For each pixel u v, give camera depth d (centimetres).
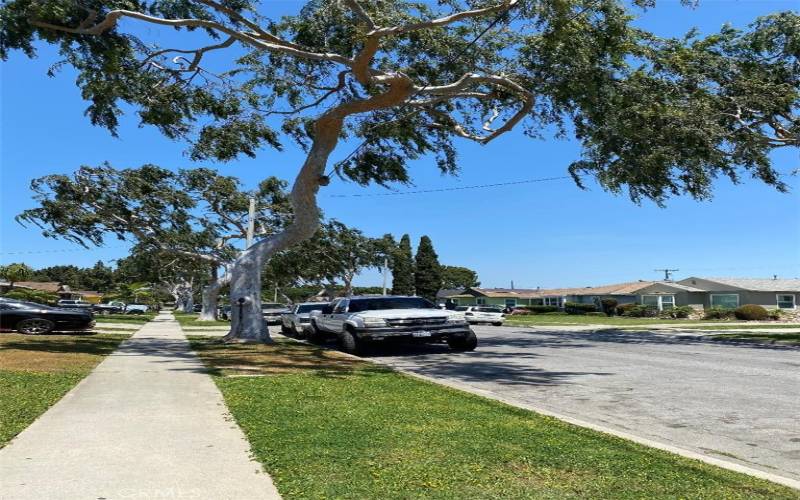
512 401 909
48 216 3039
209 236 3681
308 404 793
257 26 1478
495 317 4091
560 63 1503
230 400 816
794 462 590
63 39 1295
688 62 1906
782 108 2047
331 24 1551
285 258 4362
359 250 5034
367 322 1587
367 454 548
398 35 1589
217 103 1723
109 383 958
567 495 447
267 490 453
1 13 1193
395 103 1580
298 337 2308
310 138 1966
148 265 4094
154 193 3259
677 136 1902
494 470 506
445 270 11331
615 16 1391
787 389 1039
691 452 595
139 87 1590
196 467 508
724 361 1506
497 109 1898
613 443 609
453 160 2016
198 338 2111
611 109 1653
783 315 5059
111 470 500
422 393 905
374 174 2011
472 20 1588
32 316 2105
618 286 7425
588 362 1472
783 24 1966
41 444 578
